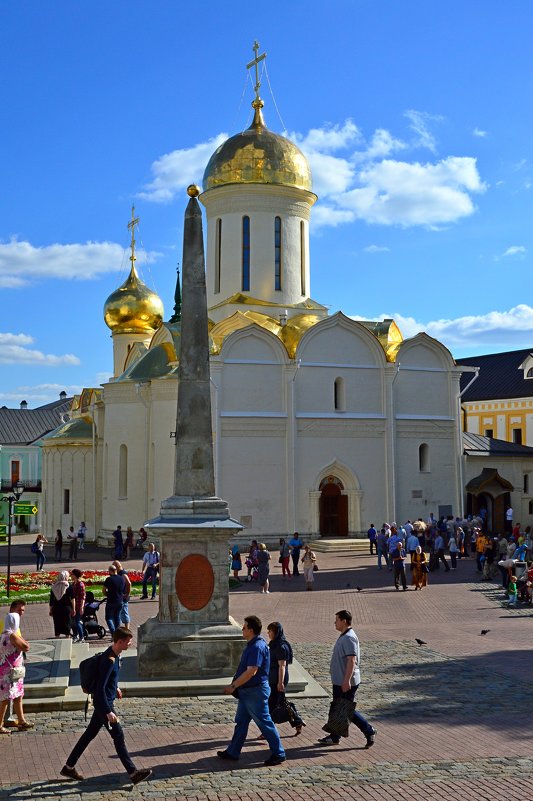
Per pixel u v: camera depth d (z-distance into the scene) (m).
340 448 50.41
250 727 14.23
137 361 52.66
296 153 55.16
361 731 13.63
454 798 10.83
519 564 30.75
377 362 51.72
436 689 16.83
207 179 55.28
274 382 49.34
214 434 47.94
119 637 11.77
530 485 57.81
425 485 52.41
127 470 50.88
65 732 13.98
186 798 10.93
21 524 82.06
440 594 31.55
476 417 78.69
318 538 49.38
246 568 41.44
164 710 15.12
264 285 54.06
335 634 23.33
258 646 12.54
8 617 14.27
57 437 58.00
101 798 10.96
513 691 16.64
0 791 11.26
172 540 17.17
